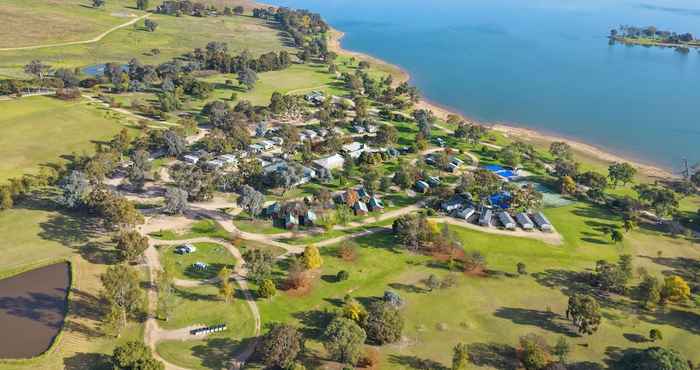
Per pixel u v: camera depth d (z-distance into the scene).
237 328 122.88
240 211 180.88
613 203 199.12
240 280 141.88
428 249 162.12
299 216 177.25
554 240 170.75
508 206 190.38
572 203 199.62
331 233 169.38
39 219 164.00
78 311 125.06
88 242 154.12
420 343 120.69
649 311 135.88
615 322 130.62
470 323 128.50
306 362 112.62
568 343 122.06
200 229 167.88
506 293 141.50
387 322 119.00
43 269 141.62
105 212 155.00
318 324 125.62
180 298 132.62
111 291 118.38
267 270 138.25
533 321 130.12
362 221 178.62
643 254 165.12
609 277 141.50
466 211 184.50
